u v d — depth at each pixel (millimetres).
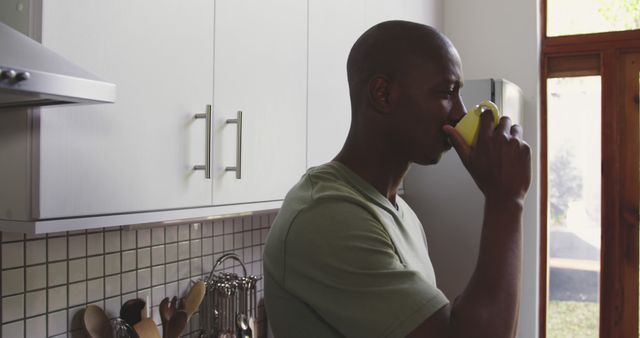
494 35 2555
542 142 2543
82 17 860
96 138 890
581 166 2514
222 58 1158
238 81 1208
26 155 822
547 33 2562
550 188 2561
